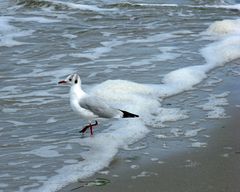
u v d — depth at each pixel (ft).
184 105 43.91
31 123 40.04
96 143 35.68
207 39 69.87
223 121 39.75
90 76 52.37
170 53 61.62
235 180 29.43
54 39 70.79
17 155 34.01
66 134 37.68
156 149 34.55
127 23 82.38
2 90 48.16
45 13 93.04
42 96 46.47
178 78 50.80
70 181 29.91
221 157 32.86
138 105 43.21
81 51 63.46
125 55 60.90
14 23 83.25
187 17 87.56
